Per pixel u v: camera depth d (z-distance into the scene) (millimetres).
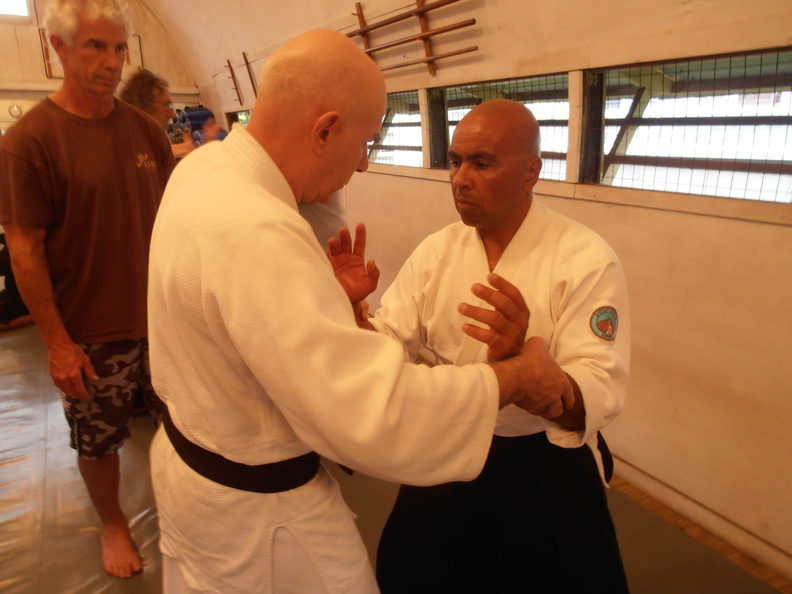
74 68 1323
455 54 2424
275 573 821
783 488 1604
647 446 1999
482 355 1055
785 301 1503
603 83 1945
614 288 960
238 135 752
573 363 926
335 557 848
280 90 714
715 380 1724
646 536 1784
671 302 1809
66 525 1864
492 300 780
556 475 1039
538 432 1047
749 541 1719
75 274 1447
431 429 687
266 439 776
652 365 1918
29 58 5828
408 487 1196
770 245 1510
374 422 651
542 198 2234
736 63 1554
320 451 707
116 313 1495
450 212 2863
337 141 750
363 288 980
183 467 815
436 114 2836
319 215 1909
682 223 1728
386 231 3438
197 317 691
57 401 2715
